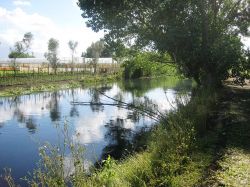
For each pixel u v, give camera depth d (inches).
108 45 933.2
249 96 832.9
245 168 315.3
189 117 494.0
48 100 1177.4
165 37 822.5
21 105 1055.6
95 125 765.3
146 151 428.8
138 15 861.2
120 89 1576.0
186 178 310.5
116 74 2365.9
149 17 850.1
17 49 1916.8
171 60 998.4
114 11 828.6
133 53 973.8
